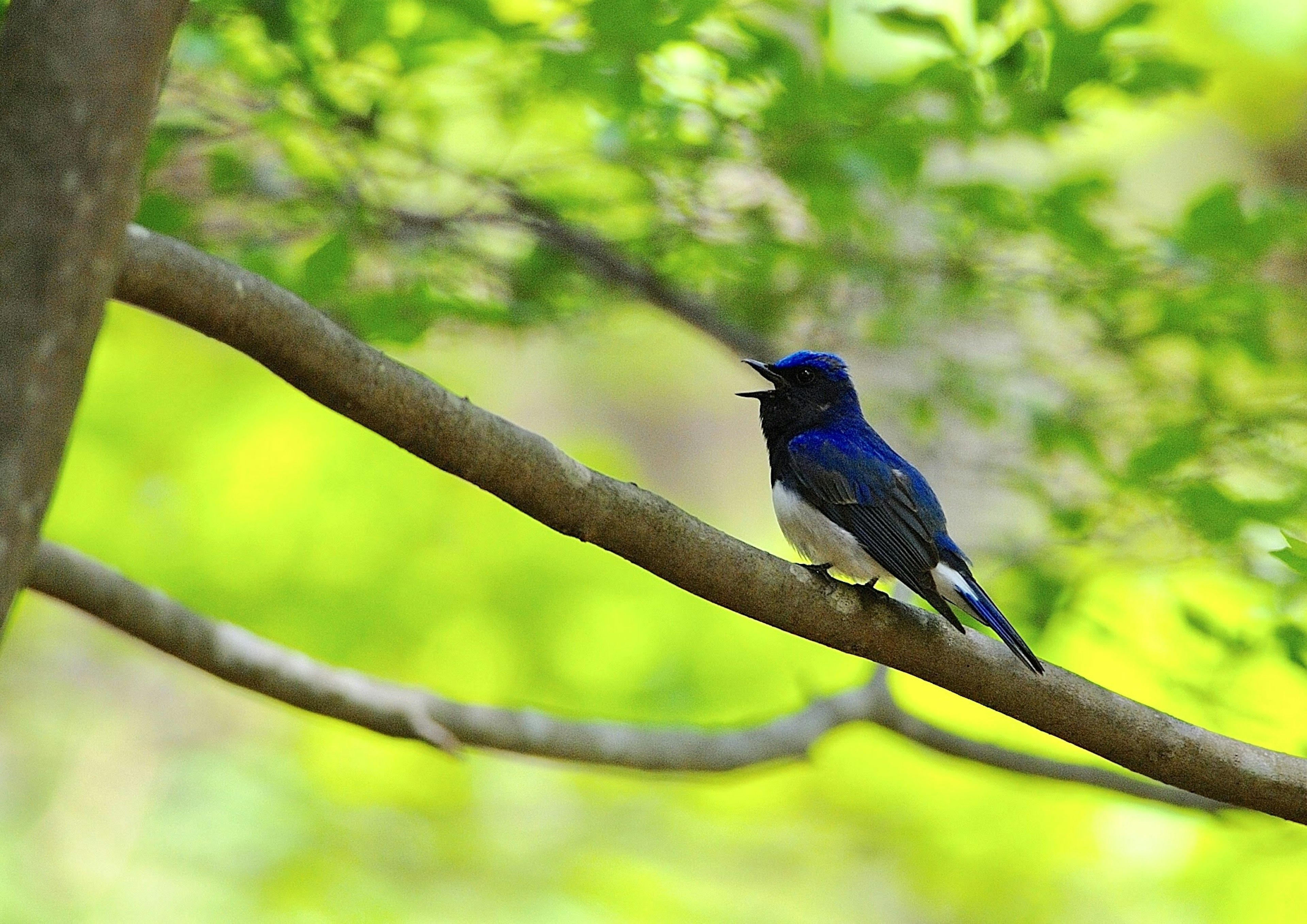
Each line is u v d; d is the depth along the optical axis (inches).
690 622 629.9
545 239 442.6
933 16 394.6
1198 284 421.1
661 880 623.5
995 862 615.2
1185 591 450.0
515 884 610.2
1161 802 429.7
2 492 176.1
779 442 440.8
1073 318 450.9
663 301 469.4
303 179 420.2
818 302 461.7
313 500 612.4
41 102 181.6
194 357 613.6
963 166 479.2
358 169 420.5
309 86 388.2
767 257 439.5
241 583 596.4
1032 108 399.9
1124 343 438.6
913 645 312.5
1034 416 451.2
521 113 417.7
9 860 701.3
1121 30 390.6
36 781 784.3
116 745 813.9
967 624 430.0
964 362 472.7
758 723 612.1
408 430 258.1
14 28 184.1
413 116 423.2
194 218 414.6
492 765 634.8
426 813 621.0
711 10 379.2
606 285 455.8
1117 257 425.4
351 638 602.9
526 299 450.3
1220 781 314.7
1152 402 445.1
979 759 438.0
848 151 409.1
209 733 855.1
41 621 781.9
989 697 317.7
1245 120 837.8
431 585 614.5
